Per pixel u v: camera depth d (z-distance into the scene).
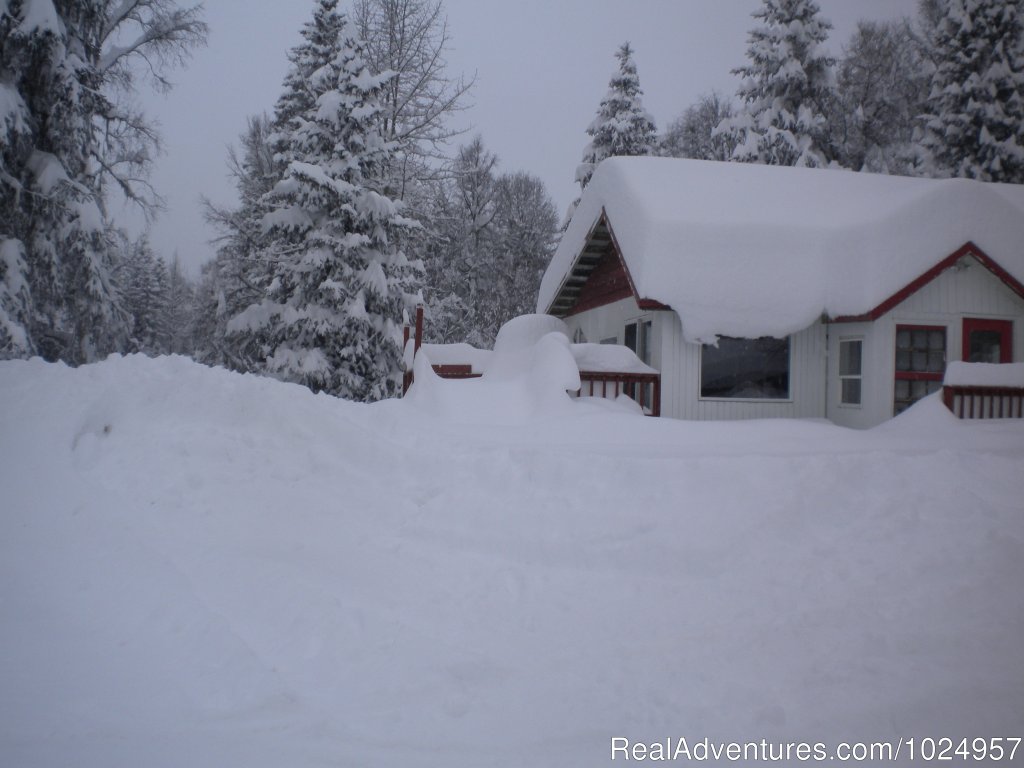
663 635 5.47
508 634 5.46
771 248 13.84
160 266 57.31
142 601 5.55
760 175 17.12
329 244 20.66
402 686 4.58
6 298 18.06
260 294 27.33
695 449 9.43
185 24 25.53
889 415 13.44
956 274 13.91
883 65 40.84
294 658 4.93
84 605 5.53
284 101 29.98
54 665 4.67
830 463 8.02
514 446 9.29
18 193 18.69
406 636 5.23
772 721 4.24
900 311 13.62
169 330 57.97
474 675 4.77
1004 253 13.95
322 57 26.56
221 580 6.00
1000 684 4.65
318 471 8.75
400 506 7.91
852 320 13.51
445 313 33.88
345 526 7.45
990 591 6.00
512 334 17.50
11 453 8.38
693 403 13.66
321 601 5.63
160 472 8.20
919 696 4.51
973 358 14.04
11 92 18.17
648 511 7.43
